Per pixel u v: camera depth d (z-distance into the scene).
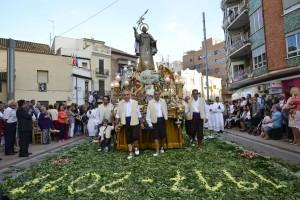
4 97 33.31
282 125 13.76
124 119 10.59
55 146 14.52
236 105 21.59
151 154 10.80
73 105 20.81
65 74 38.09
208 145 12.53
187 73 63.47
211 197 5.70
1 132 14.53
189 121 12.74
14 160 10.57
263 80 27.75
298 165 8.01
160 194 6.00
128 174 7.75
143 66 15.23
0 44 35.81
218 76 74.44
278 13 23.73
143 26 15.81
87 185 6.93
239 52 32.75
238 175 7.19
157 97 10.94
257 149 11.12
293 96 11.66
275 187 6.18
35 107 16.86
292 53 22.62
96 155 11.16
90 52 47.56
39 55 36.03
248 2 29.05
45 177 7.81
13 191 6.58
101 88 48.62
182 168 8.12
